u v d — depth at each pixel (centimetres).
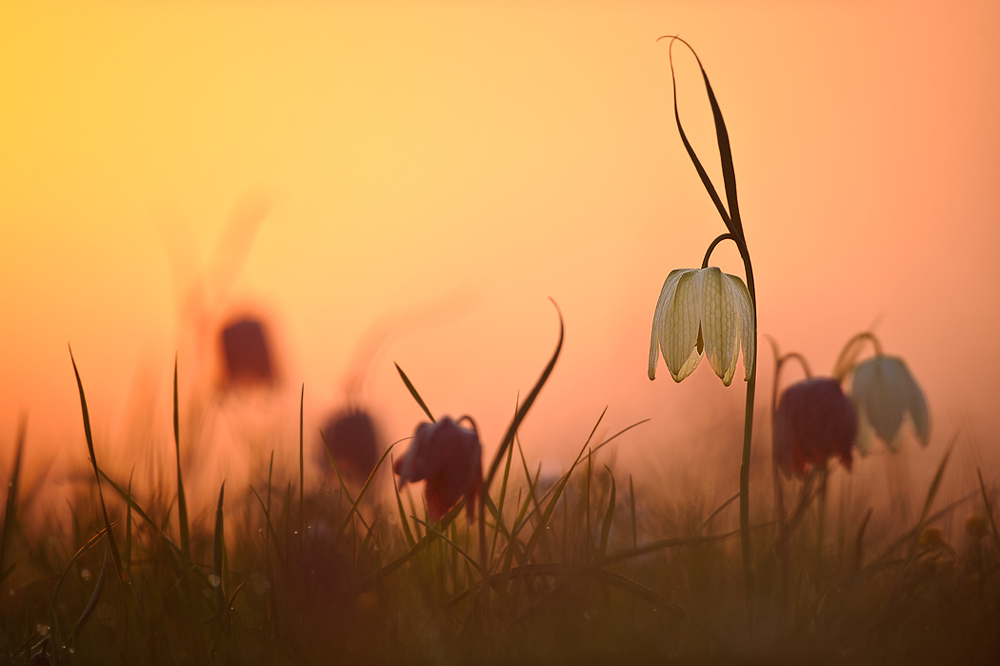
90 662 158
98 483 158
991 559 164
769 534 169
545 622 159
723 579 164
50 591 165
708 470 188
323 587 159
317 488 173
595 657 156
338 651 157
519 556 162
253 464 179
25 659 156
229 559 170
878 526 174
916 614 159
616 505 174
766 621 159
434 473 158
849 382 173
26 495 172
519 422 157
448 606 158
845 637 158
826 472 165
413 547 159
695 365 162
